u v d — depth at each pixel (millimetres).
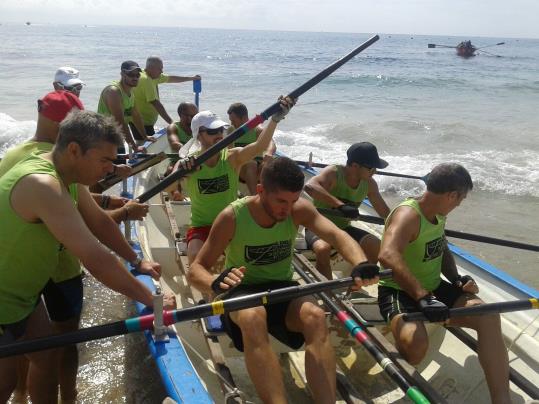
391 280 3059
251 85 21828
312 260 4262
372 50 54219
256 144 4051
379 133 13109
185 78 8117
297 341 2771
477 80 24203
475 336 3545
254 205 2781
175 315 2369
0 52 39625
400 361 2688
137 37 95562
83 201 2689
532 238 6852
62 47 50188
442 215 3012
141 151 5980
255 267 2865
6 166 2631
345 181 4102
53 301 2975
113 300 4770
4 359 2473
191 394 2271
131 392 3529
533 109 16875
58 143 2219
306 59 38469
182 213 5344
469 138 12625
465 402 3141
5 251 2244
